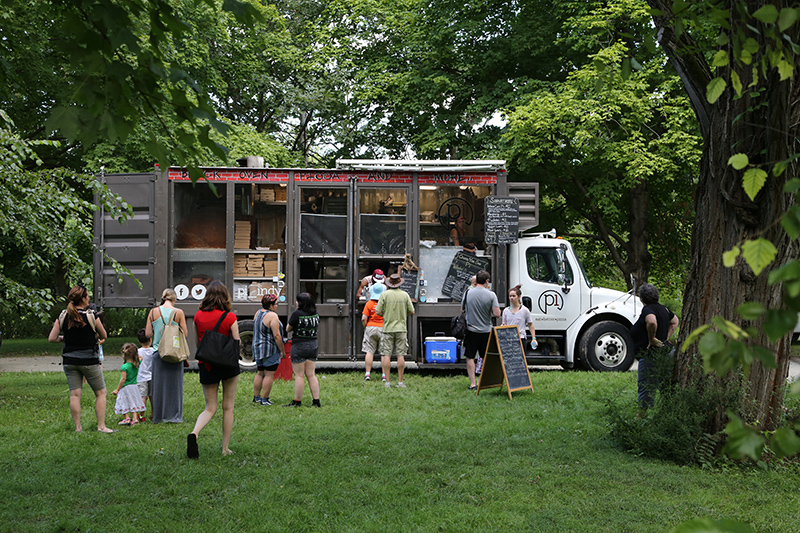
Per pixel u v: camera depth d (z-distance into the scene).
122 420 8.23
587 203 20.06
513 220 12.48
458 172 12.65
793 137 5.53
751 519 4.50
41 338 22.77
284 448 6.55
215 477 5.56
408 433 7.16
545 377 11.52
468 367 10.50
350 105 22.09
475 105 18.75
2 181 9.28
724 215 6.16
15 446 6.71
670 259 21.19
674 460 6.11
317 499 4.98
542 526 4.41
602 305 12.90
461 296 12.57
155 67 2.91
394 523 4.46
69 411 8.79
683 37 6.25
